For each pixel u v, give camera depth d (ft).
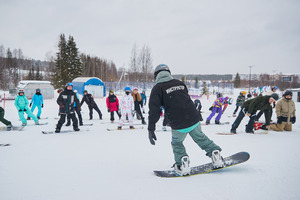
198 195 6.90
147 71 123.03
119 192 7.30
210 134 20.06
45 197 6.99
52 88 77.10
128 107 23.70
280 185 7.64
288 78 205.46
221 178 8.45
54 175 9.23
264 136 18.93
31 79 169.17
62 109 21.42
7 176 9.12
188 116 8.57
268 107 19.86
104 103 62.28
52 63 190.39
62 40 120.26
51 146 15.31
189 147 14.37
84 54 187.73
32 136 19.52
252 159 11.30
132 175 9.16
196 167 9.71
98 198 6.85
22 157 12.34
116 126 26.25
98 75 191.42
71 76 119.03
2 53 210.59
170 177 8.77
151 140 8.59
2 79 151.84
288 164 10.32
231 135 19.49
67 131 21.95
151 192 7.25
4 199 6.85
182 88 8.84
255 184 7.76
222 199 6.58
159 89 8.61
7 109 45.42
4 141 17.21
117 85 115.44
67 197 6.97
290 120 21.80
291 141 16.62
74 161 11.48
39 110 31.94
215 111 27.09
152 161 11.49
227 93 144.36
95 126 26.21
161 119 32.58
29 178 8.86
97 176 9.07
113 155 12.76
